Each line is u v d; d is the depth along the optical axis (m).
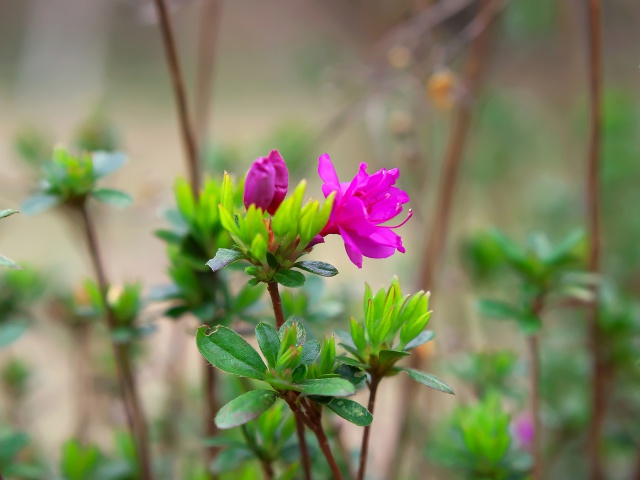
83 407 0.86
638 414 0.91
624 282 1.18
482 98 1.21
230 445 0.59
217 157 0.98
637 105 1.46
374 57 0.95
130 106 2.71
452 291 1.08
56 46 2.24
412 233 1.16
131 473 0.70
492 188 1.45
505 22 1.15
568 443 0.86
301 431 0.54
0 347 0.63
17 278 0.80
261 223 0.51
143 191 0.92
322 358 0.52
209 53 0.89
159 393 1.00
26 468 0.67
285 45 2.20
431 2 0.98
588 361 0.81
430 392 0.92
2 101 2.52
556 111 1.52
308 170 1.08
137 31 2.99
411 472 0.88
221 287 0.62
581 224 1.27
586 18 0.73
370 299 0.53
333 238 1.38
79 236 0.99
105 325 0.67
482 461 0.65
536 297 0.67
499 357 0.77
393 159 1.01
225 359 0.51
